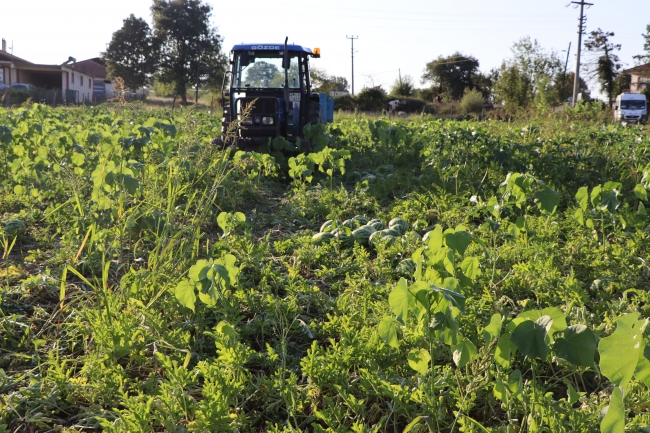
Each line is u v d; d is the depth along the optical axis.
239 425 3.09
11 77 54.47
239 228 7.16
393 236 6.23
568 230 6.84
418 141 12.83
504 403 2.86
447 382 3.23
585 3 43.81
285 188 10.31
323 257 5.93
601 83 60.25
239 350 3.39
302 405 3.27
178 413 3.04
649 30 61.12
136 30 69.38
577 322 4.04
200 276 3.60
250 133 11.25
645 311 4.28
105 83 70.25
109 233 4.93
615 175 9.70
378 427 2.92
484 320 4.08
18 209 7.61
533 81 38.47
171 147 9.62
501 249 5.72
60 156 8.73
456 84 78.88
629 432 2.71
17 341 4.11
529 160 9.66
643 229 6.57
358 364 3.54
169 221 5.03
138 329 3.86
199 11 69.94
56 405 3.31
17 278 5.13
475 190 9.02
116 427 2.89
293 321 4.23
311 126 12.23
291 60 12.66
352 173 10.94
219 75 71.19
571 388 2.89
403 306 2.87
